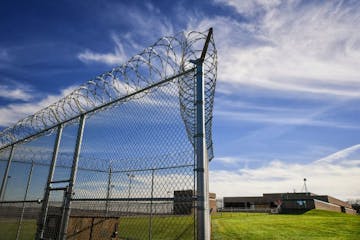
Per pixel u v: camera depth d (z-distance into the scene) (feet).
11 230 23.80
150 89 12.60
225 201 186.70
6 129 25.18
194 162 9.41
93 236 15.39
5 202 20.79
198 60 10.26
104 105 14.87
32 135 21.24
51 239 14.99
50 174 17.12
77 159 15.61
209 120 10.84
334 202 162.71
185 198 9.20
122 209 12.19
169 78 11.66
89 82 16.24
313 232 36.47
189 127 10.53
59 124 18.38
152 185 10.84
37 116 20.49
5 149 25.29
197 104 9.58
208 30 10.23
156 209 10.60
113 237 14.58
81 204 15.35
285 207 120.37
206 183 9.02
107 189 16.57
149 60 12.67
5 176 23.47
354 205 219.00
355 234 35.24
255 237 31.14
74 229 15.05
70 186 14.90
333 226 44.60
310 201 113.80
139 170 11.70
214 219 60.13
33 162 21.56
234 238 30.12
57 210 17.60
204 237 8.00
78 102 16.78
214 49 10.36
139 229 12.58
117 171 13.08
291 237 31.96
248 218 64.34
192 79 10.68
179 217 9.74
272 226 42.93
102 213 16.26
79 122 16.56
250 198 179.32
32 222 23.62
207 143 10.85
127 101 13.70
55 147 17.80
